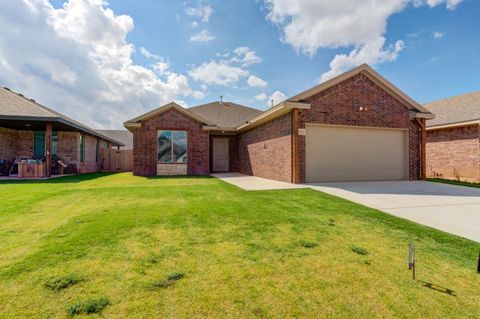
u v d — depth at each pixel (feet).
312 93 33.45
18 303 6.84
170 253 10.26
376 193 25.12
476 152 40.19
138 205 18.89
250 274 8.67
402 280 8.41
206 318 6.38
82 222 14.24
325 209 18.24
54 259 9.51
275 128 38.09
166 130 45.62
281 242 11.69
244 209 17.84
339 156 35.35
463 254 10.64
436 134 46.98
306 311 6.72
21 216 15.61
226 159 57.98
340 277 8.57
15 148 49.11
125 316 6.39
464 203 20.68
